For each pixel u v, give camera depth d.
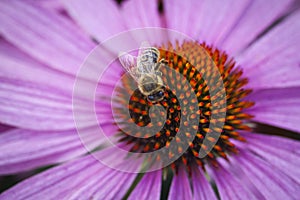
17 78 0.19
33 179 0.18
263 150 0.19
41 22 0.19
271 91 0.19
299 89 0.19
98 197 0.18
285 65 0.19
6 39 0.19
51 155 0.18
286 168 0.18
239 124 0.19
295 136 0.19
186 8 0.21
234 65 0.19
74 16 0.20
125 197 0.19
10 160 0.18
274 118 0.19
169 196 0.18
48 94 0.19
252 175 0.18
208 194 0.18
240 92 0.19
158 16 0.21
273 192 0.18
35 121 0.18
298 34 0.19
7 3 0.19
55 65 0.19
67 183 0.18
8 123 0.18
